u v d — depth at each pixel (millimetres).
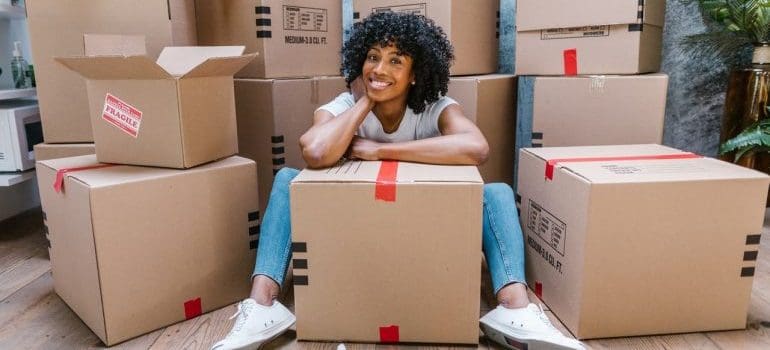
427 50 1396
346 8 2555
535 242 1490
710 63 2369
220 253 1441
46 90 1751
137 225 1271
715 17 2133
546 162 1394
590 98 1823
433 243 1189
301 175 1227
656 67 2045
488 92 1921
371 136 1520
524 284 1297
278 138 1948
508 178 2182
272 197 1416
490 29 2135
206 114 1398
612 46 1829
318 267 1228
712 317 1291
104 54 1428
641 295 1256
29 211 2416
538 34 1947
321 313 1261
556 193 1345
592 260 1222
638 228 1213
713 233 1235
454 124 1412
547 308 1433
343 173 1233
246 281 1511
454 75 1941
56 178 1346
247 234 1488
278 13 1945
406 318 1245
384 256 1205
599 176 1225
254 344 1202
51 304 1513
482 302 1492
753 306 1432
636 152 1483
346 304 1248
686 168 1293
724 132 2254
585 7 1825
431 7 1889
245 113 2008
